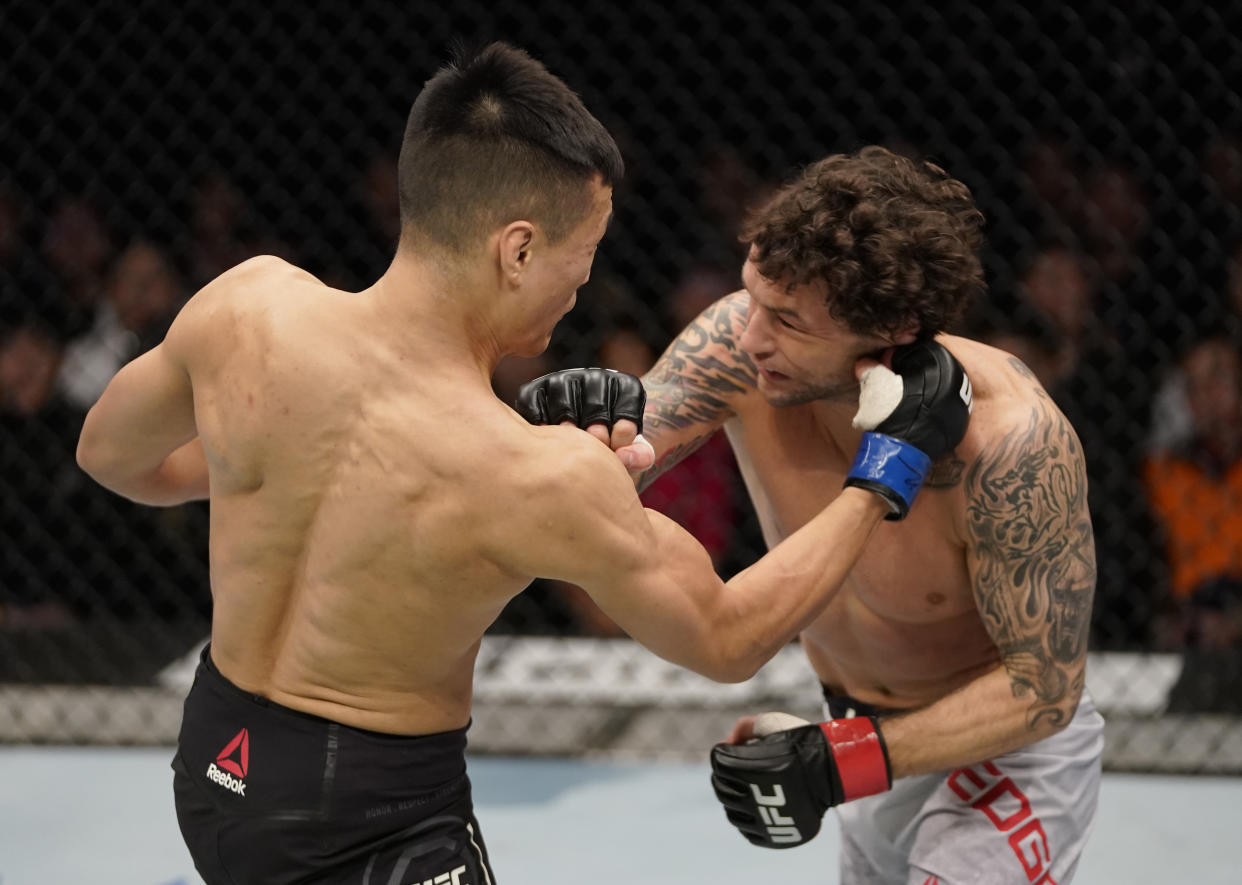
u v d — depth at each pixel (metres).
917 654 3.37
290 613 2.65
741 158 7.45
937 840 3.26
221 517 2.69
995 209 6.75
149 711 6.42
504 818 5.62
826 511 2.84
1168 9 6.82
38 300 7.28
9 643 6.79
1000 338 6.67
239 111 7.00
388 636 2.56
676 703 6.28
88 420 2.99
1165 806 5.57
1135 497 6.50
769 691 6.26
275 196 7.34
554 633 7.07
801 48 7.45
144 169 7.55
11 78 7.19
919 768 3.10
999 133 7.27
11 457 7.10
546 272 2.55
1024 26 6.69
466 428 2.47
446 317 2.53
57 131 7.61
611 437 2.77
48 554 7.15
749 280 2.94
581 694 6.40
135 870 5.16
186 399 2.82
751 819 3.14
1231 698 6.00
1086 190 6.93
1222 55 6.77
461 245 2.49
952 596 3.22
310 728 2.60
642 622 2.56
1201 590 6.46
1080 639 3.07
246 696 2.68
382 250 7.39
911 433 2.83
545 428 2.54
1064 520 3.01
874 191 2.85
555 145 2.47
